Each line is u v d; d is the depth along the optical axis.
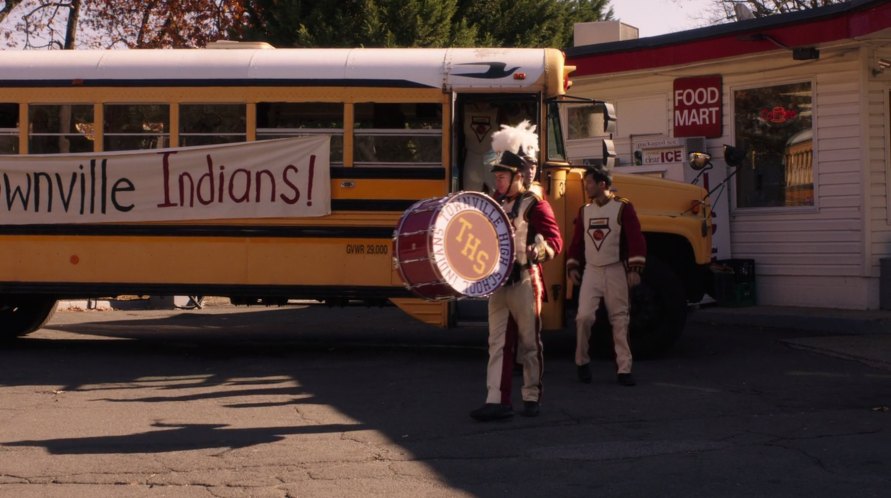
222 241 10.68
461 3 34.03
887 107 13.93
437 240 6.86
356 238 10.52
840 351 10.90
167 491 5.98
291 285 10.60
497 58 10.45
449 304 10.40
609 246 9.04
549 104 10.73
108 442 7.16
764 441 6.94
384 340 12.84
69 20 28.12
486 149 10.78
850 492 5.71
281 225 10.61
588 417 7.78
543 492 5.83
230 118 10.72
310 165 10.55
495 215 7.12
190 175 10.71
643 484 5.95
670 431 7.30
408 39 30.94
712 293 11.33
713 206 14.95
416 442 7.05
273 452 6.83
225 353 11.48
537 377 7.75
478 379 9.60
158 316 16.16
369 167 10.52
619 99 16.59
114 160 10.80
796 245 14.47
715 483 5.94
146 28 29.08
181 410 8.22
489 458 6.60
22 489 6.05
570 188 10.64
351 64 10.59
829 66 14.12
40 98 10.88
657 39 15.20
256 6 31.23
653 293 10.54
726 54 14.50
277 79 10.59
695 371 9.91
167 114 10.77
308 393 8.92
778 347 11.54
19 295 12.19
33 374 10.02
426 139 10.48
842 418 7.65
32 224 10.94
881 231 13.89
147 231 10.77
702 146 15.35
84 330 14.09
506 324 7.68
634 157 16.25
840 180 14.05
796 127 14.59
